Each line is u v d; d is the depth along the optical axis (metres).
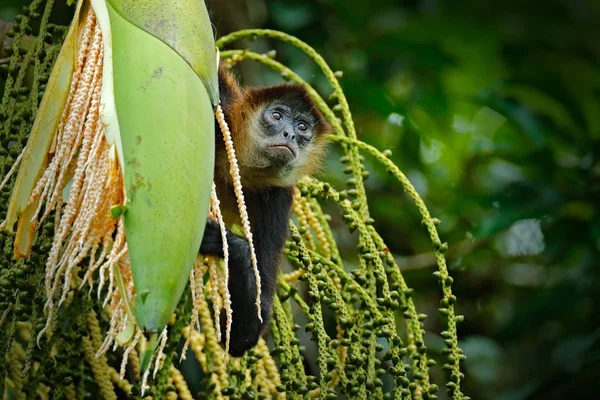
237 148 9.98
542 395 13.88
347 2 15.37
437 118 16.12
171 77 5.65
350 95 15.02
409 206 15.56
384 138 15.67
